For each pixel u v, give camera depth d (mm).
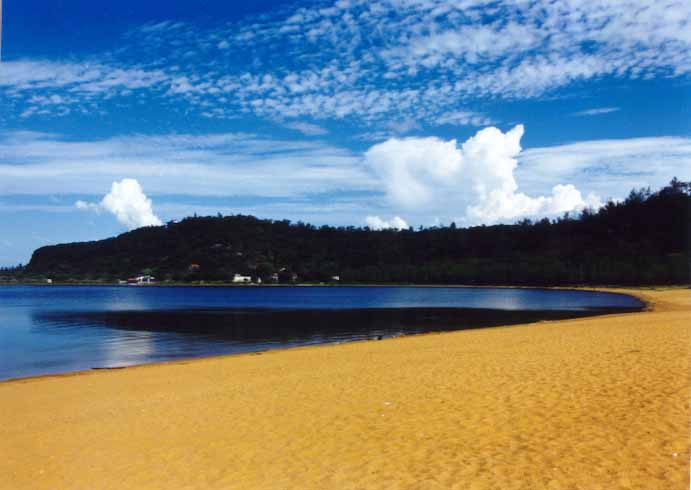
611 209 184625
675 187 174625
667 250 147625
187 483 8188
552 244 188000
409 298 102625
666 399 10344
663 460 7379
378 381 14812
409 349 22688
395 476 7770
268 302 90562
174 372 20031
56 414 13844
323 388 14375
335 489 7504
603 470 7262
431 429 9836
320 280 198375
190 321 51594
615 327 26375
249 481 8062
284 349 28641
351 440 9594
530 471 7477
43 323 50562
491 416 10320
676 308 50406
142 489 8062
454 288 161125
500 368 15398
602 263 144000
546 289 138375
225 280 198125
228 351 29766
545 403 10906
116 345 33438
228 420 11672
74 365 26016
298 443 9688
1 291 150750
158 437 10773
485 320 48562
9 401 16141
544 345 20312
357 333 38312
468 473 7621
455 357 18594
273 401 13195
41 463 9672
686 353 15461
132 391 16391
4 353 30266
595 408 10195
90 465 9359
